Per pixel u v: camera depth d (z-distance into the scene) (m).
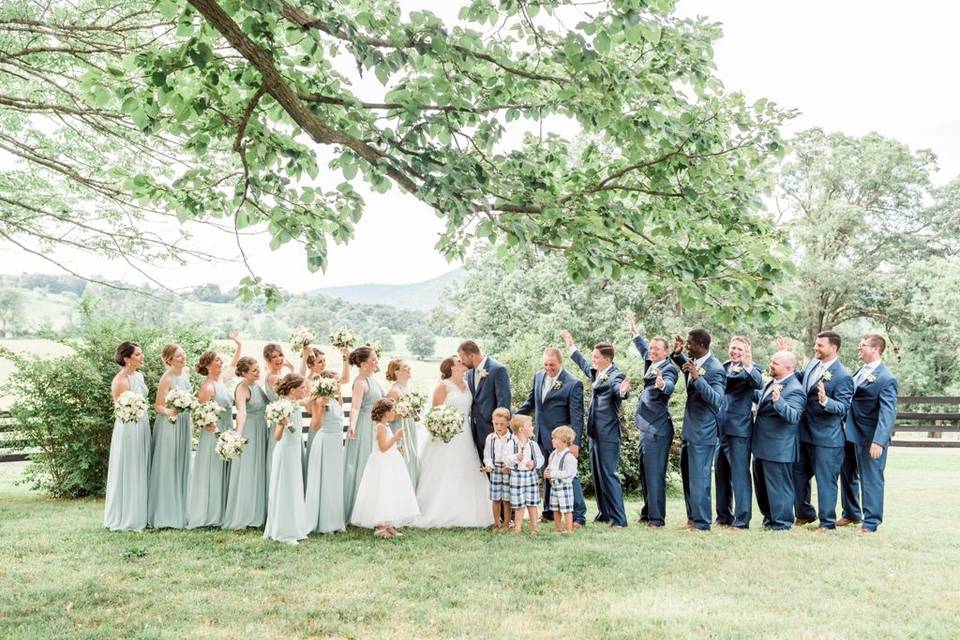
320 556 6.38
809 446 7.90
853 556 6.41
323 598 5.16
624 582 5.64
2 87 9.30
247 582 5.57
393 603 5.06
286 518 6.96
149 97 5.19
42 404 10.41
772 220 6.61
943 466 14.66
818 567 6.05
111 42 7.77
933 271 31.34
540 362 11.30
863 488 7.71
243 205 5.85
